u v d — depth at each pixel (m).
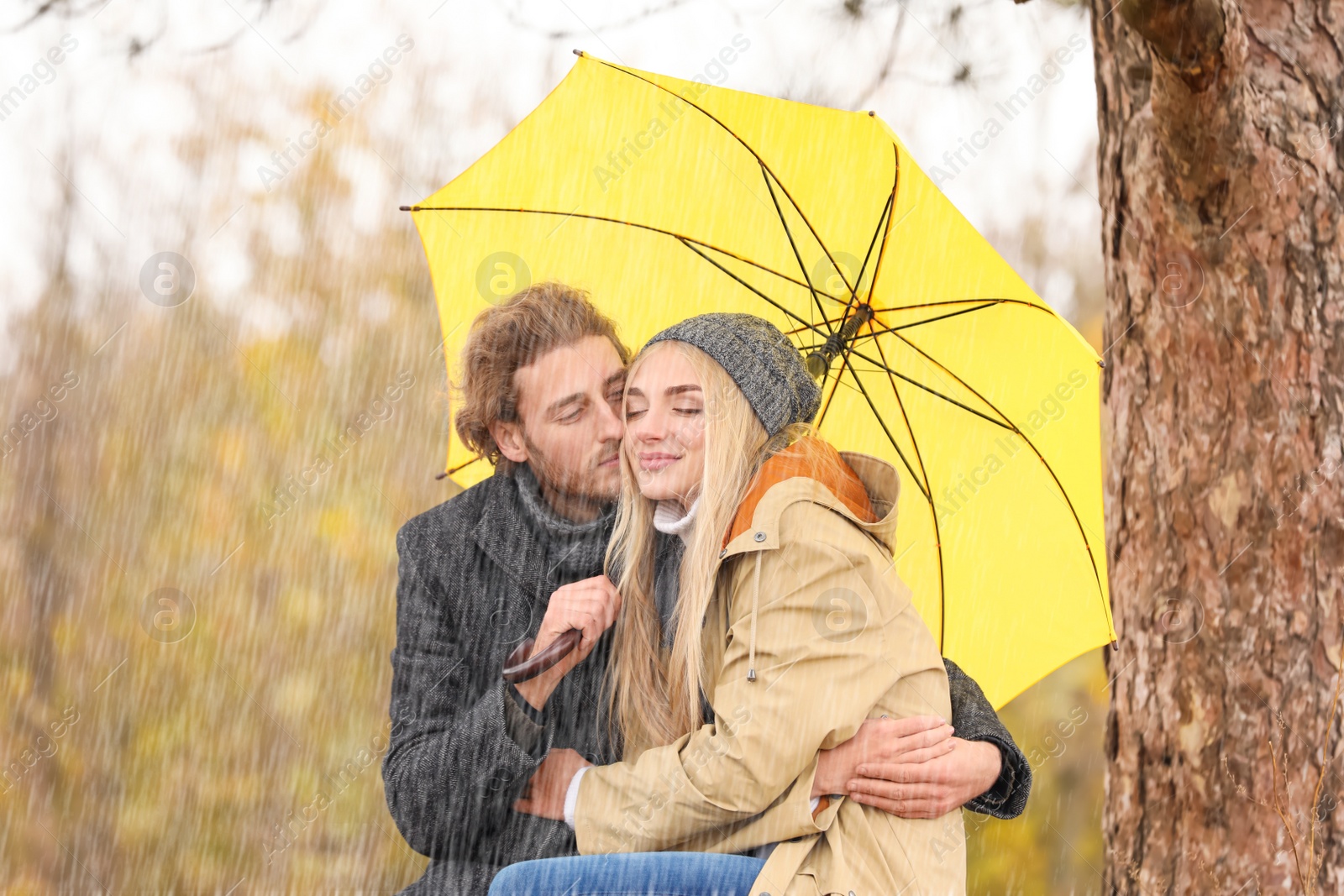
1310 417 6.03
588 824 4.83
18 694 15.60
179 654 15.58
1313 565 6.00
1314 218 6.05
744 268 6.48
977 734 5.10
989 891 13.64
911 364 6.25
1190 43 5.74
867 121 5.88
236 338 16.23
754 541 4.79
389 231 16.41
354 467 15.86
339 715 15.41
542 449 6.09
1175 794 6.29
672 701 5.27
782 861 4.41
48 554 15.90
